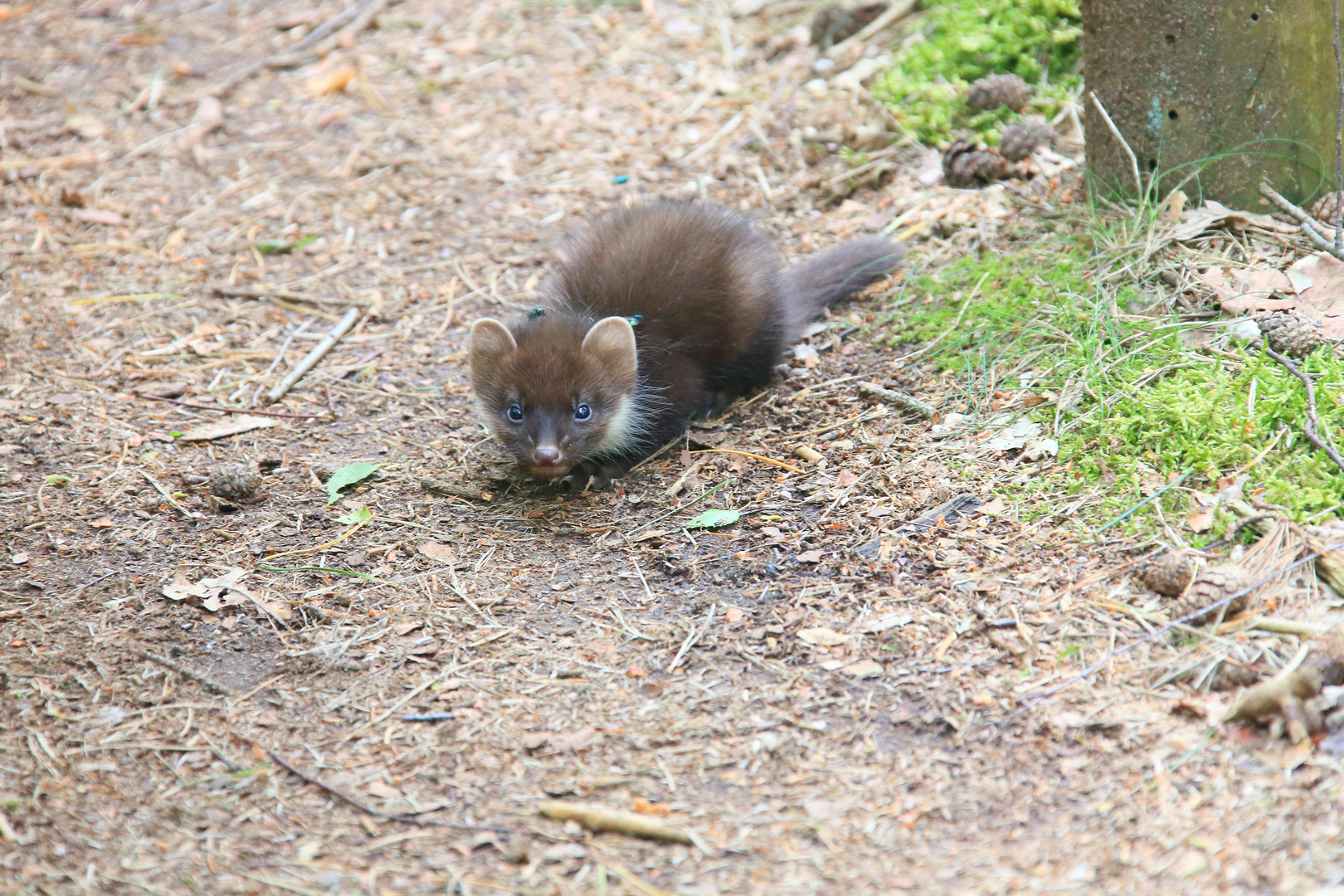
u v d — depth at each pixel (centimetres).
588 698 748
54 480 995
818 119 1458
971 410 973
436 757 710
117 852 649
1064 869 600
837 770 677
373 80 1667
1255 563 756
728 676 755
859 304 1168
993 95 1355
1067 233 1135
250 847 652
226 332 1220
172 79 1695
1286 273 977
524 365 981
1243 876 581
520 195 1420
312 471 1010
